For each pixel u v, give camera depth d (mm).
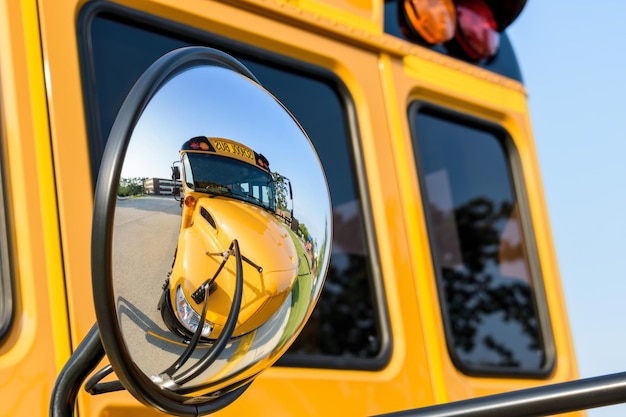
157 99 928
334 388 1734
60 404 998
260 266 958
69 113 1438
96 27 1572
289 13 1891
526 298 2311
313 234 1032
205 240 932
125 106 910
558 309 2338
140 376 901
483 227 2262
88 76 1494
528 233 2357
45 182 1373
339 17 1993
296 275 996
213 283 931
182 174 927
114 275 873
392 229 1970
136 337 887
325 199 1065
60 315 1328
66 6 1495
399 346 1896
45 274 1334
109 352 878
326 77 1964
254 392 1596
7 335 1291
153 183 907
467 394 2002
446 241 2166
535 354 2271
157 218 904
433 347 1943
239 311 941
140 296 888
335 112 1980
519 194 2371
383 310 1904
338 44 1985
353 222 1941
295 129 1050
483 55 2295
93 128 1465
